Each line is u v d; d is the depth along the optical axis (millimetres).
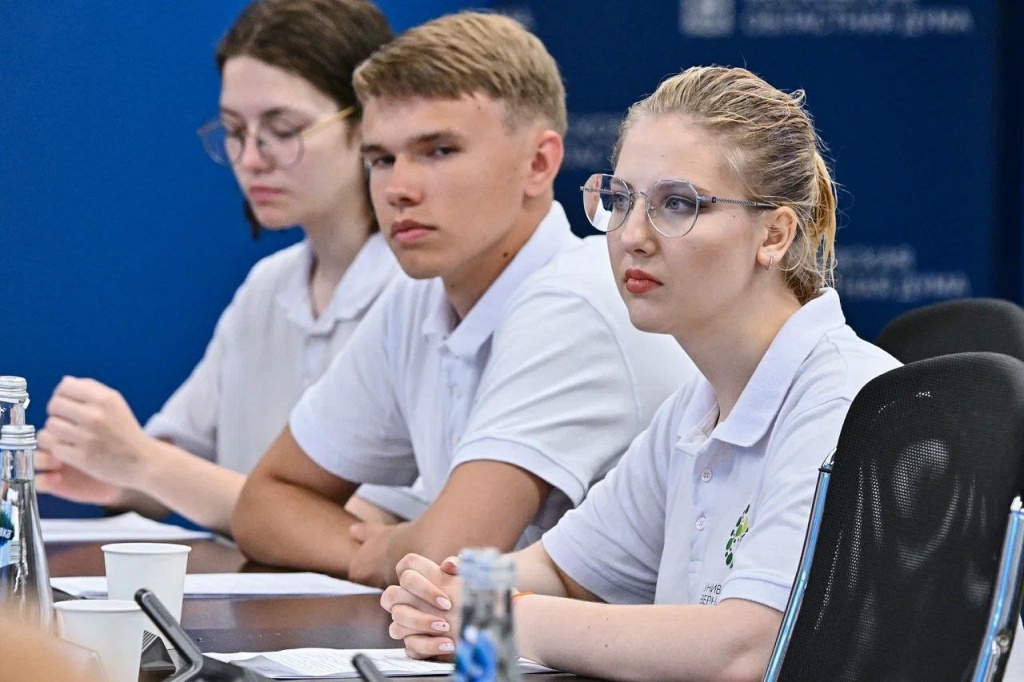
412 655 5250
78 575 7246
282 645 5469
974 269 13570
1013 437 3914
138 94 13273
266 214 9805
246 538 8234
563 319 7410
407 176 7480
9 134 13016
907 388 4254
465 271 7750
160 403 13445
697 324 5395
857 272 13531
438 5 13445
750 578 4871
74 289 13211
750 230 5312
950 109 13484
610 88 13320
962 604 3881
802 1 13359
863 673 4078
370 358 8531
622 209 5391
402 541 7152
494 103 7480
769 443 5305
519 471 7125
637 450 6309
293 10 9586
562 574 6379
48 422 9312
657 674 4895
